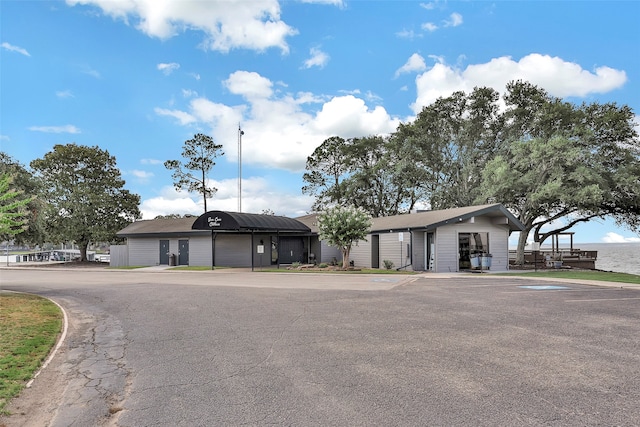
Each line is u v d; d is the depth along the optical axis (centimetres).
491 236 2320
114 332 782
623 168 2567
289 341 672
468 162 3569
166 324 842
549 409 391
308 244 3209
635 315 872
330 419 374
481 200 2875
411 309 966
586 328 746
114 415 397
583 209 2692
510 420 367
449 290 1333
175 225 3219
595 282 1554
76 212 3662
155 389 466
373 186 4469
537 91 3167
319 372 512
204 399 431
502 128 3550
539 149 2492
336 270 2258
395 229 2389
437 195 3659
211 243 2905
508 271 2248
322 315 902
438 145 3822
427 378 483
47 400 439
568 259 3133
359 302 1088
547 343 640
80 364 572
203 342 680
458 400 415
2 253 6425
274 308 1006
